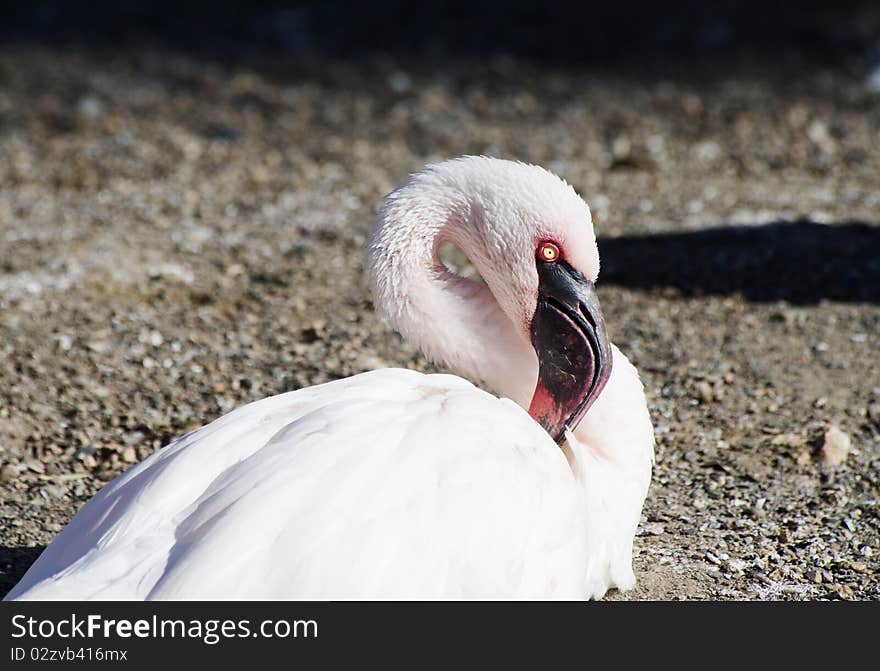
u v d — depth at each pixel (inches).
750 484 335.9
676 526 313.0
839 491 330.3
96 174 673.6
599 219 582.2
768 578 286.4
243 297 478.3
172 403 387.9
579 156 725.3
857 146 733.9
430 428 229.9
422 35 1063.6
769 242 534.0
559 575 227.0
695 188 641.6
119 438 364.2
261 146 753.6
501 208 274.2
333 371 409.4
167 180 666.8
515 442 237.8
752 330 442.6
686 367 414.0
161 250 532.1
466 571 213.0
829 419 375.2
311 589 199.3
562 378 271.0
